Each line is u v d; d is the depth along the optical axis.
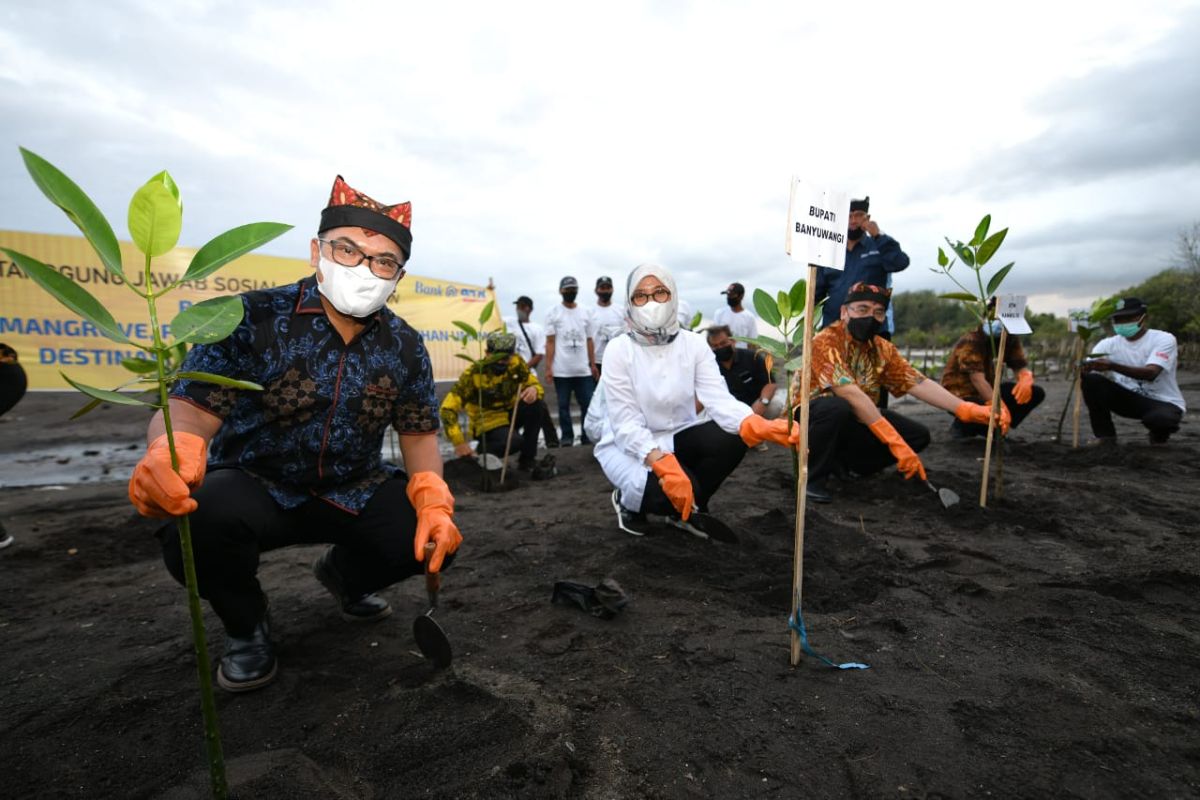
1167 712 1.71
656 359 3.20
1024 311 3.52
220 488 1.81
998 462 3.75
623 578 2.76
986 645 2.10
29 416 9.80
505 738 1.63
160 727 1.73
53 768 1.57
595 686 1.89
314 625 2.38
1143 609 2.37
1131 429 6.88
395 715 1.76
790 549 3.08
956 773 1.48
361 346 1.96
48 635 2.35
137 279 6.93
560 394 7.59
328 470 2.00
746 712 1.74
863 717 1.71
